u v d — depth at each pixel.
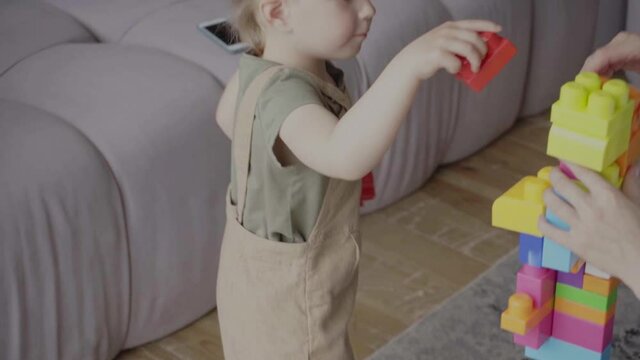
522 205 1.25
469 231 2.30
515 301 1.31
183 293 1.96
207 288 2.01
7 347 1.72
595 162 1.14
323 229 1.34
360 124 1.12
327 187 1.31
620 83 1.17
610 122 1.13
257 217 1.35
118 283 1.86
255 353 1.42
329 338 1.41
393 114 1.11
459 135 2.47
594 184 1.16
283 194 1.30
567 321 1.36
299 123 1.18
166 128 1.89
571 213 1.18
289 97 1.21
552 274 1.33
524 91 2.68
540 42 2.63
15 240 1.70
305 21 1.25
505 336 1.99
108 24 2.25
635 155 1.26
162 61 2.04
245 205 1.35
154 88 1.95
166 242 1.90
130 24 2.24
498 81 2.50
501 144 2.62
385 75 1.12
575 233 1.18
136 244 1.87
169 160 1.88
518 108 2.65
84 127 1.87
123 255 1.85
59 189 1.75
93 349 1.85
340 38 1.25
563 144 1.16
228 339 1.46
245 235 1.36
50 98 1.94
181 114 1.92
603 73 1.38
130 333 1.93
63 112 1.90
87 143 1.82
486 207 2.38
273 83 1.25
